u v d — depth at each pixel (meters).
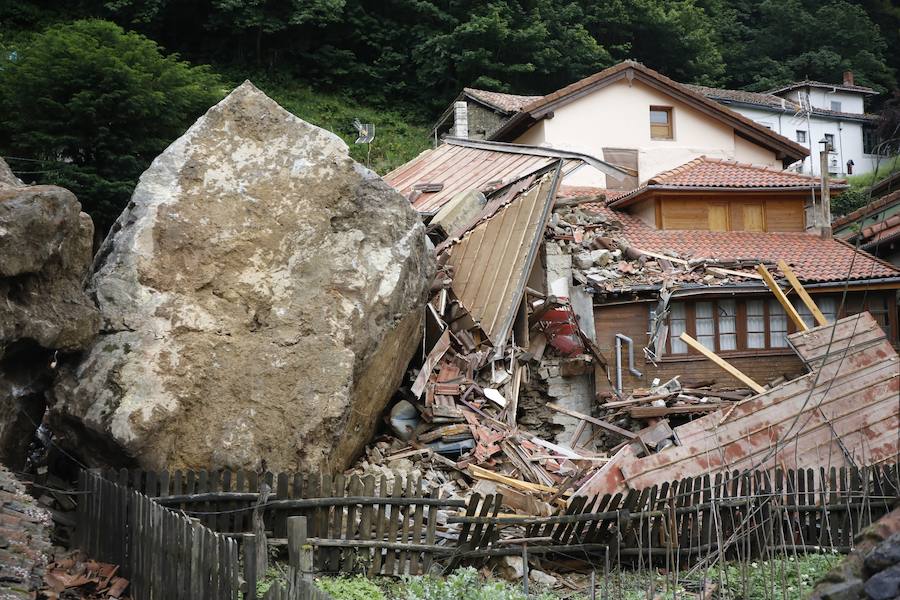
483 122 36.97
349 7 49.84
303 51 48.41
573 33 47.81
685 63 51.97
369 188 14.13
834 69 55.19
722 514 12.47
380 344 13.55
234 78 46.03
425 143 44.38
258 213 13.27
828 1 58.88
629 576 11.79
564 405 19.67
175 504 10.27
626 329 21.53
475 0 49.38
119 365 11.49
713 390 20.94
